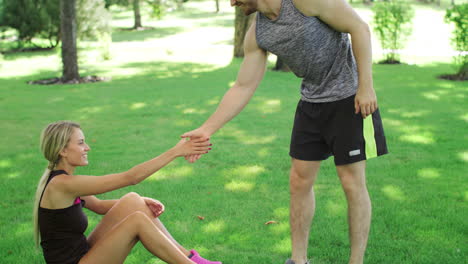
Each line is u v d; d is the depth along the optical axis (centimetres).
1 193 461
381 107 806
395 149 572
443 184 451
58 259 249
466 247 324
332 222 374
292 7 262
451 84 1003
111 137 666
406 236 346
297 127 302
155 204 277
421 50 1614
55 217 246
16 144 647
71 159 253
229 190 452
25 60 1684
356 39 263
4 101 955
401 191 436
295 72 292
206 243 343
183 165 533
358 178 285
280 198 429
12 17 1955
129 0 2945
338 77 280
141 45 2091
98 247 245
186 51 1839
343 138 281
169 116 788
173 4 3806
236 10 1577
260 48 292
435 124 685
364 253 316
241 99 294
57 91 1066
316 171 303
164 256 249
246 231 362
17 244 347
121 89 1070
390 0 1566
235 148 594
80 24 1852
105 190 247
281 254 325
